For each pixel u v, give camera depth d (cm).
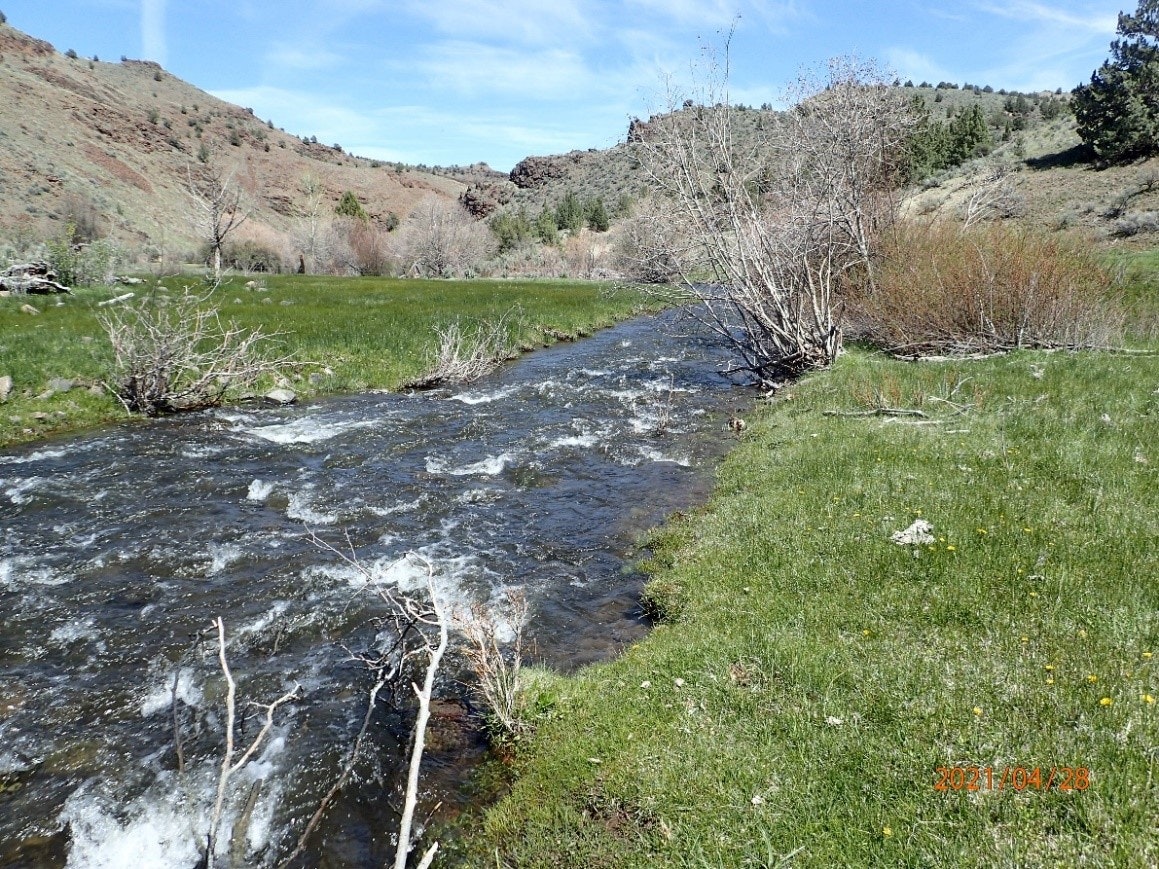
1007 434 988
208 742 537
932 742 430
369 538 909
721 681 527
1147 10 4694
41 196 6638
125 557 841
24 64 9675
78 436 1370
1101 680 457
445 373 1920
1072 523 689
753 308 1820
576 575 809
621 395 1748
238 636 678
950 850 354
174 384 1628
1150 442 891
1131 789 368
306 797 483
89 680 611
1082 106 4891
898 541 700
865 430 1101
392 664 622
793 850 369
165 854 441
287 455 1257
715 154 1727
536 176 12731
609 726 503
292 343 2014
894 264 1941
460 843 440
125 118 9862
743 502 904
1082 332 1551
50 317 2177
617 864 389
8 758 519
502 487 1102
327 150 15375
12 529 920
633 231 2195
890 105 2150
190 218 6994
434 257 6462
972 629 544
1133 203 3716
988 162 5562
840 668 518
